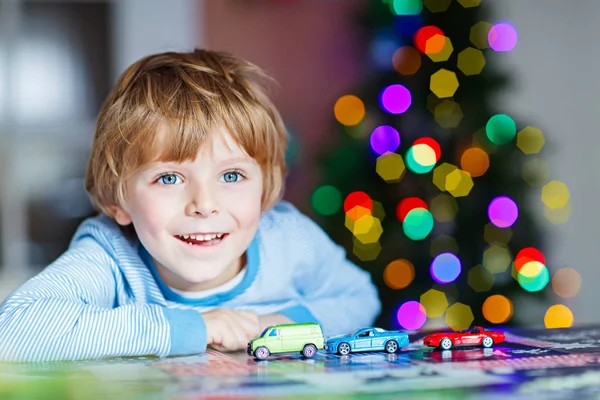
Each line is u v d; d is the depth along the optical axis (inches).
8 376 28.0
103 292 42.6
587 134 146.6
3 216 140.4
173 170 38.7
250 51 151.9
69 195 142.1
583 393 23.8
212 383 26.1
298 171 149.4
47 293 36.7
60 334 33.1
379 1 117.3
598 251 145.6
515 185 111.3
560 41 148.8
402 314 108.3
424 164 108.3
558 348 33.4
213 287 45.1
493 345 34.4
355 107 116.9
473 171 109.4
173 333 34.2
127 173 39.8
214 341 35.6
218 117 39.3
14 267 139.9
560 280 120.4
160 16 144.2
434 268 109.7
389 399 23.2
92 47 142.7
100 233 44.7
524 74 147.8
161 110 38.8
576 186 146.5
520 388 24.5
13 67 140.3
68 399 23.8
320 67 153.4
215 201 38.7
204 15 150.3
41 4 141.3
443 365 29.2
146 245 39.9
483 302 110.6
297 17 153.3
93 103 142.9
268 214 50.2
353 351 33.0
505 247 110.9
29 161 141.3
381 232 111.0
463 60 111.4
